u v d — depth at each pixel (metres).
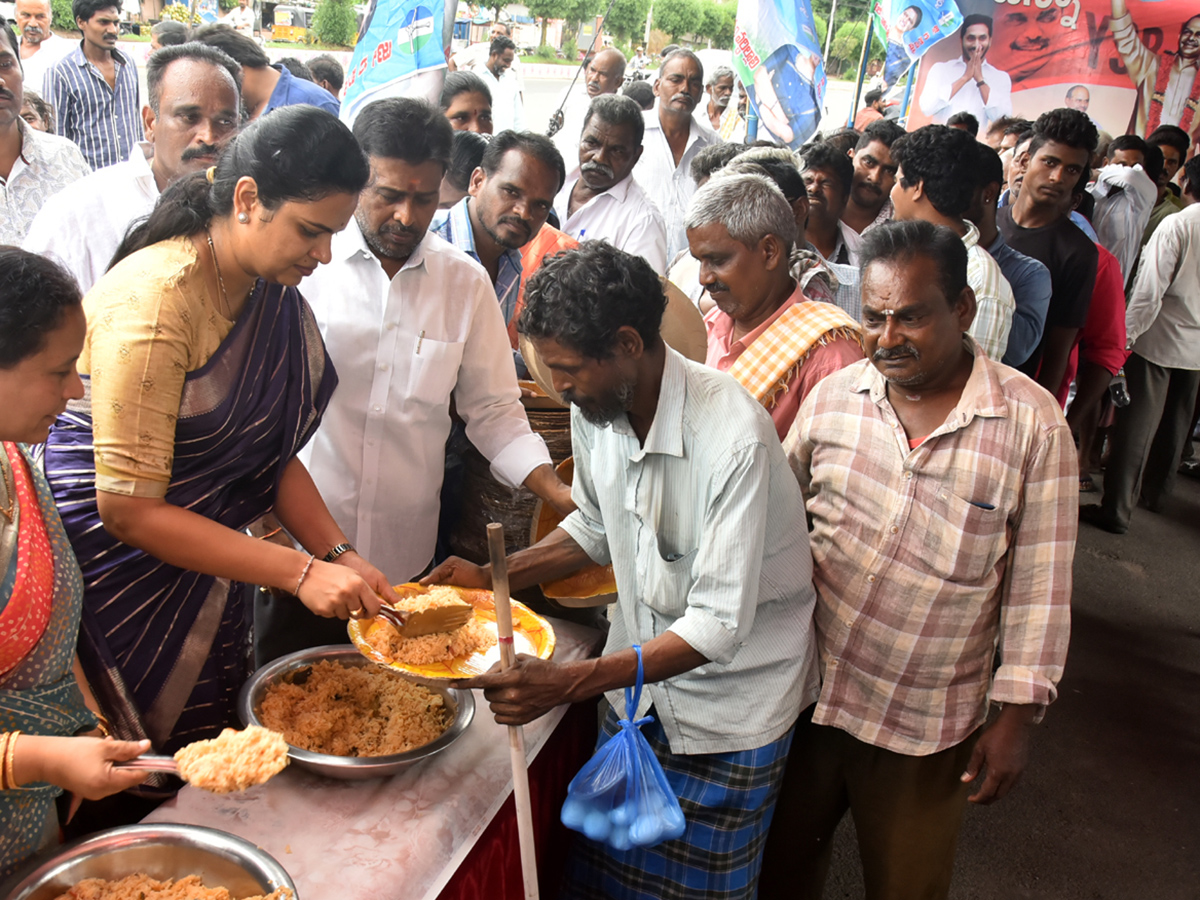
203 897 1.24
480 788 1.58
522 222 2.56
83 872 1.26
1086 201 5.03
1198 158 5.11
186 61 2.27
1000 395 1.69
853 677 1.85
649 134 5.07
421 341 2.16
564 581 2.10
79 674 1.60
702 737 1.74
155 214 1.53
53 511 1.36
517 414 2.31
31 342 1.13
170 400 1.50
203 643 1.75
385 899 1.32
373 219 2.03
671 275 3.07
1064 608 1.68
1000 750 1.73
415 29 3.04
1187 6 8.01
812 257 2.64
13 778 1.16
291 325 1.73
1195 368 4.87
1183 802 3.11
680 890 1.82
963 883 2.66
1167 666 3.97
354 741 1.63
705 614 1.56
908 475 1.73
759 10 5.00
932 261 1.63
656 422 1.58
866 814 1.94
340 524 2.25
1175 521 5.50
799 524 1.73
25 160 3.17
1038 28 7.98
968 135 2.75
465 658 1.70
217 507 1.71
